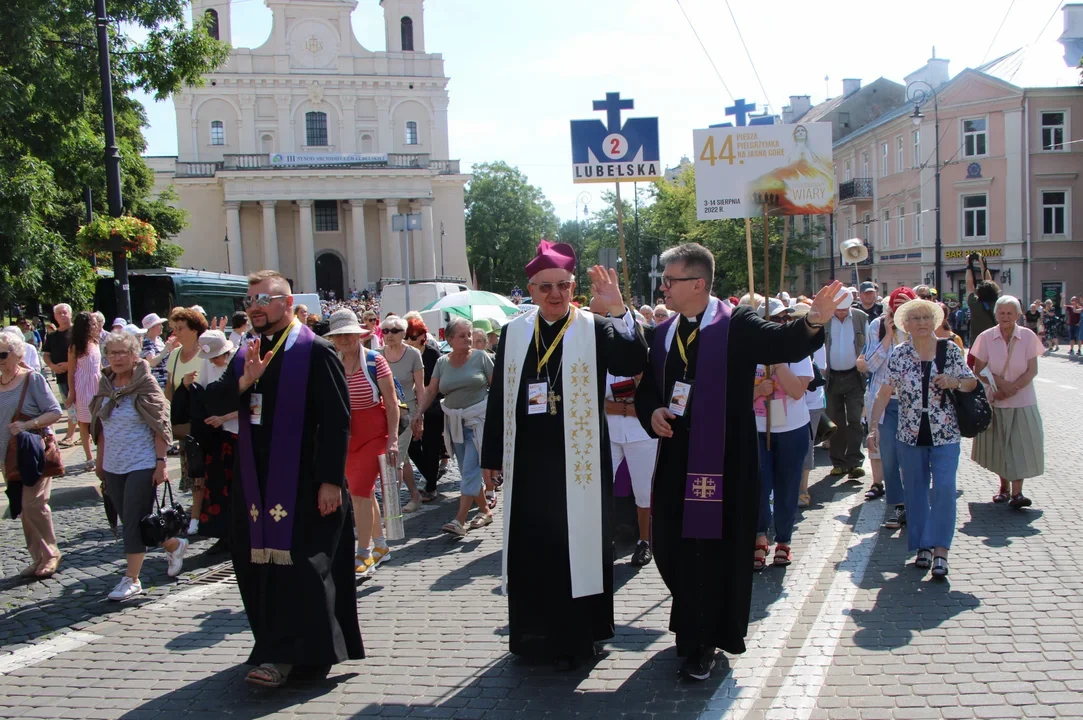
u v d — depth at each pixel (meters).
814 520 7.57
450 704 4.27
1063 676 4.27
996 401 7.47
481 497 8.16
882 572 6.02
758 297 6.52
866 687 4.25
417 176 57.66
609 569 4.78
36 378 6.66
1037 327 27.83
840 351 9.16
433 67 61.88
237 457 4.69
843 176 48.16
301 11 59.47
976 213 36.88
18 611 5.96
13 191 16.58
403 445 8.69
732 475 4.44
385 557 7.02
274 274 4.73
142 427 6.24
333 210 59.75
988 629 4.90
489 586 6.26
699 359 4.52
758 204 6.43
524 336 4.84
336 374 4.69
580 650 4.61
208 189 57.84
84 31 17.81
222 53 19.52
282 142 59.38
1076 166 35.47
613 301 4.74
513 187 77.38
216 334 7.04
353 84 60.31
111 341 6.18
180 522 6.31
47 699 4.52
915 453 6.08
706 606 4.41
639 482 6.47
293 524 4.50
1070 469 9.11
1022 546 6.44
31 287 17.53
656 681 4.45
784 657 4.66
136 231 13.30
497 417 4.94
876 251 42.59
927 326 6.04
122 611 5.93
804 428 6.23
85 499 9.63
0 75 16.16
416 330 9.73
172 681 4.71
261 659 4.44
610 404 6.53
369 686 4.54
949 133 37.00
